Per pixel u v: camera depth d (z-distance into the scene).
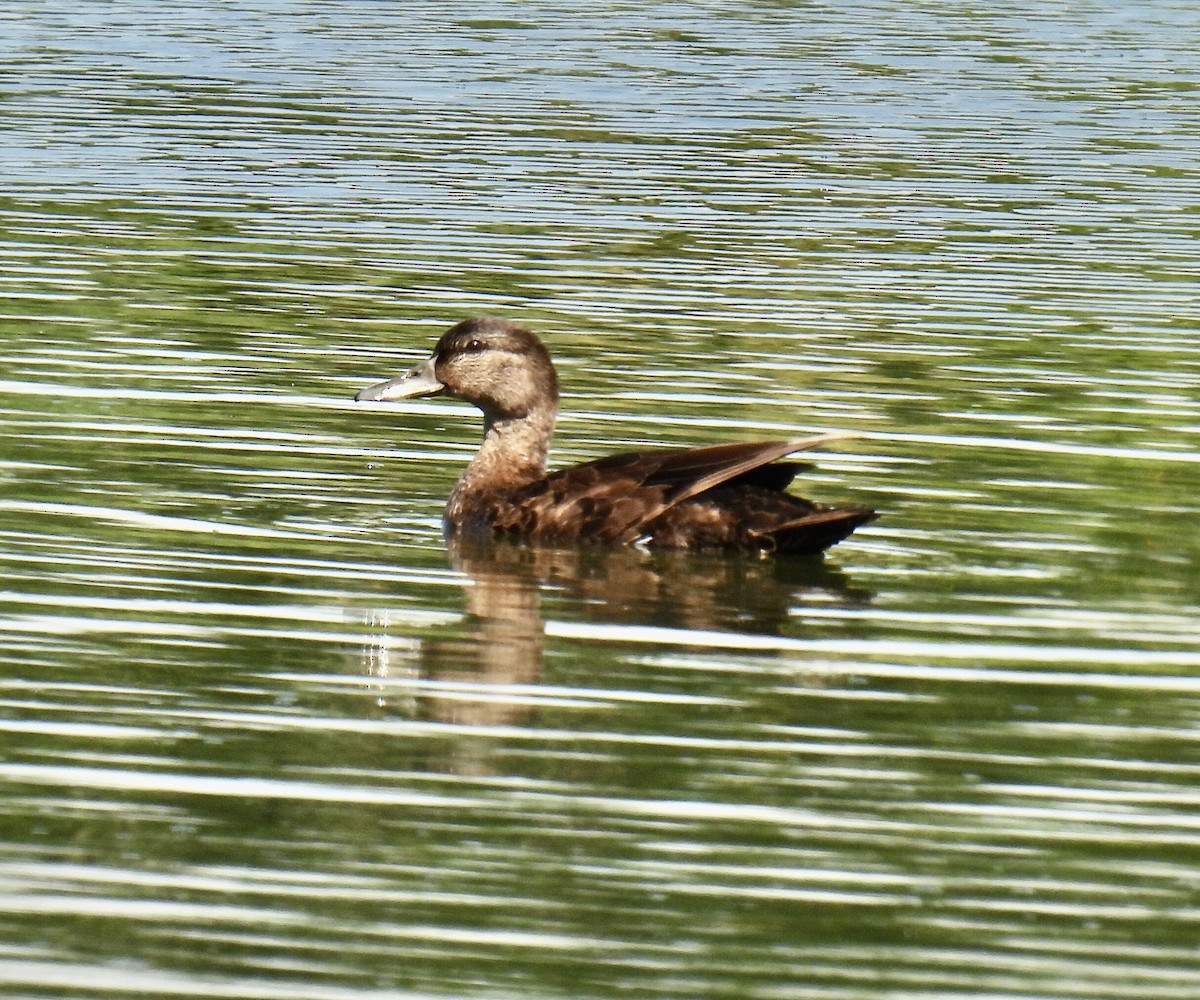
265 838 10.84
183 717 12.41
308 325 22.98
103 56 41.50
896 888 10.43
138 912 10.05
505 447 17.08
